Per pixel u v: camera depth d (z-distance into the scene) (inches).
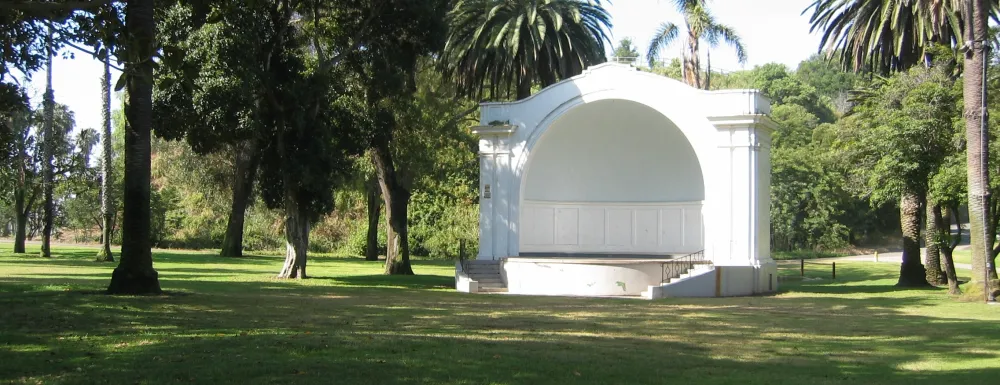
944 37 1333.7
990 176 1113.4
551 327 685.3
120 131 2507.4
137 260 834.2
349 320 691.4
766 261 1275.8
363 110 1325.0
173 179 2258.9
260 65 1159.0
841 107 3890.3
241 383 402.0
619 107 1438.2
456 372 439.2
